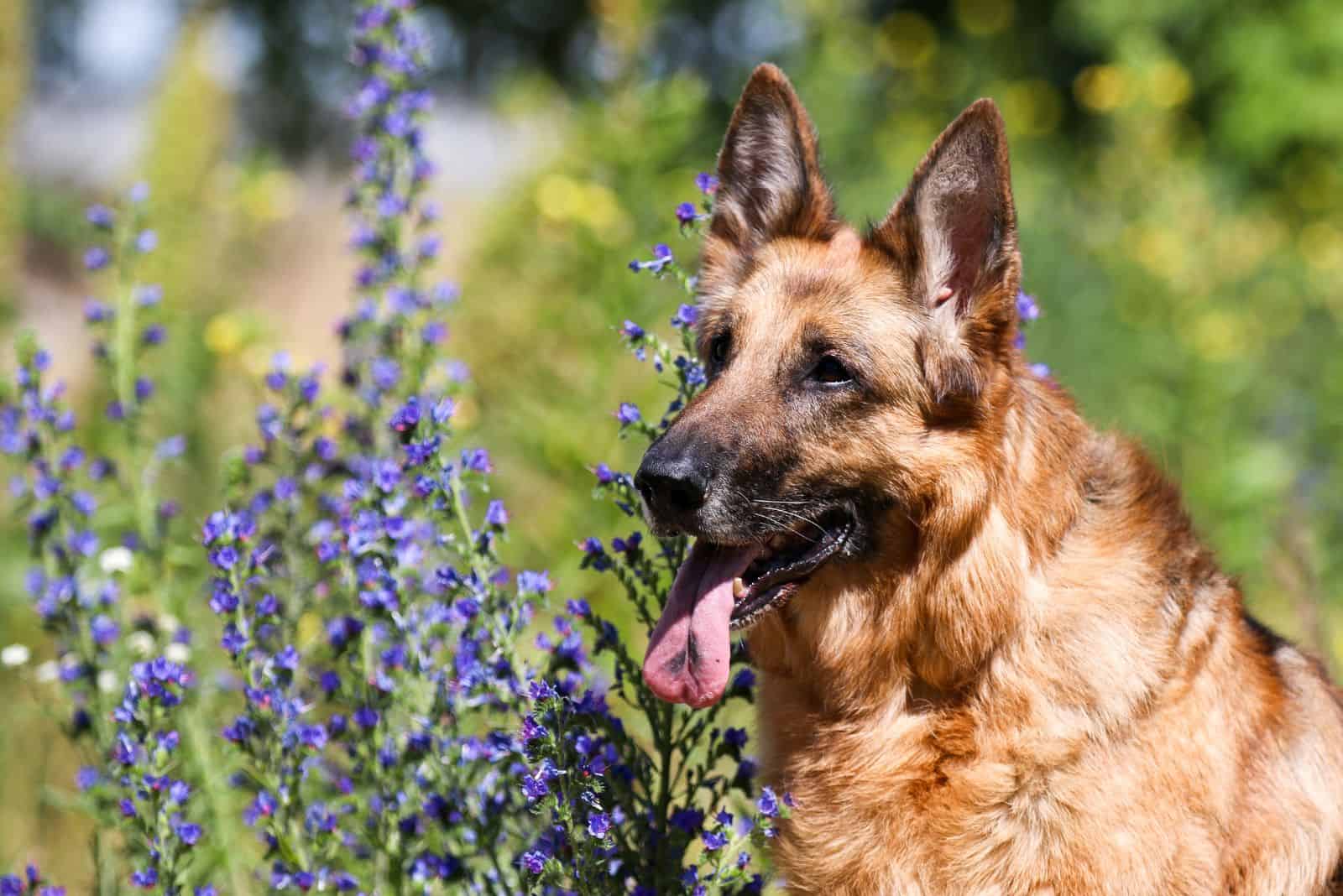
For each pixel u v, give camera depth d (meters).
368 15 5.31
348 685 4.36
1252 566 7.71
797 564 4.14
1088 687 3.91
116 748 4.21
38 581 4.81
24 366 4.80
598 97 7.82
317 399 5.37
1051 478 4.14
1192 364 9.28
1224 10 16.33
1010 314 4.03
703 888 3.76
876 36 14.02
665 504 3.99
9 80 8.96
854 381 4.12
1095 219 12.41
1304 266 12.59
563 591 6.33
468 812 4.09
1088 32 16.92
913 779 4.10
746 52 17.72
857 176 11.15
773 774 4.39
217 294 9.92
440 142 20.47
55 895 3.95
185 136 9.78
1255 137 15.98
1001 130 3.93
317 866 4.04
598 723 3.97
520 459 7.20
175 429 7.50
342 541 4.33
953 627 4.05
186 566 5.33
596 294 6.95
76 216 17.11
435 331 5.18
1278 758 4.14
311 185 18.88
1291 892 4.05
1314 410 9.87
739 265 4.57
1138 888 3.82
